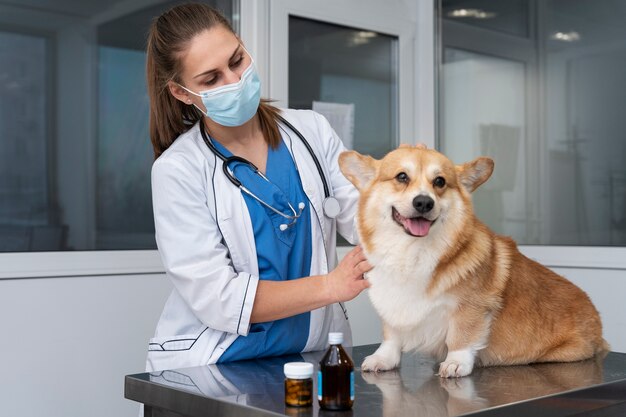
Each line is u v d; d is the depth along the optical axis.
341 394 1.25
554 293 1.69
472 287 1.51
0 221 2.39
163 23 1.72
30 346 2.38
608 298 2.84
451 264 1.51
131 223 2.67
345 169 1.66
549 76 3.04
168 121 1.85
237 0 2.87
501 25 3.20
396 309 1.55
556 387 1.41
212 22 1.68
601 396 1.42
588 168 2.93
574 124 2.97
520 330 1.60
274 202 1.75
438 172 1.54
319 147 1.94
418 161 1.55
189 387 1.44
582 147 2.95
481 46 3.27
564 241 3.00
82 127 2.56
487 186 3.26
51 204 2.49
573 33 2.97
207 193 1.71
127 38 2.66
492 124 3.24
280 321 1.75
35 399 2.39
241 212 1.72
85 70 2.57
